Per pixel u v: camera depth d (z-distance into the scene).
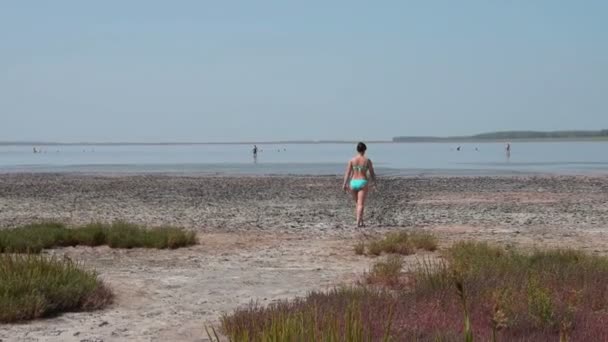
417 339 6.46
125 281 10.96
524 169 59.72
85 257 13.66
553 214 22.72
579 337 6.60
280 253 14.38
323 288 10.45
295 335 5.12
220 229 18.81
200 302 9.52
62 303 8.86
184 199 29.84
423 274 9.64
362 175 19.39
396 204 26.72
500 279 9.12
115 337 7.62
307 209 25.02
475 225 19.64
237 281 11.12
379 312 7.39
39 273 9.05
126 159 111.25
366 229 18.73
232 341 6.25
